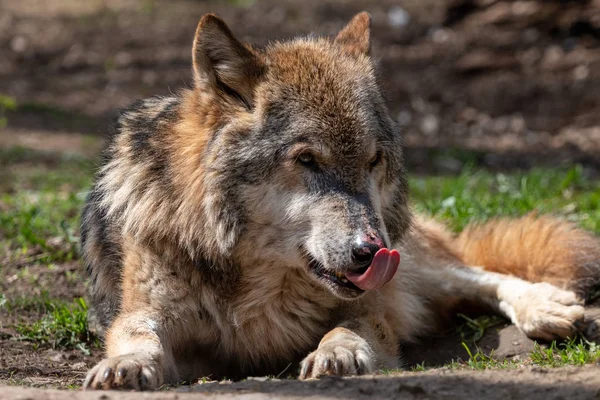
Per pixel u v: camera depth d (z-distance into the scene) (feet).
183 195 28.50
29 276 40.37
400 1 119.75
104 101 95.61
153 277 28.63
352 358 25.23
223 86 28.78
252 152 27.73
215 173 27.89
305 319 30.22
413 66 97.60
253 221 27.99
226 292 28.96
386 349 30.19
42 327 33.83
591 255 35.60
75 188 61.11
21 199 53.88
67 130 85.25
